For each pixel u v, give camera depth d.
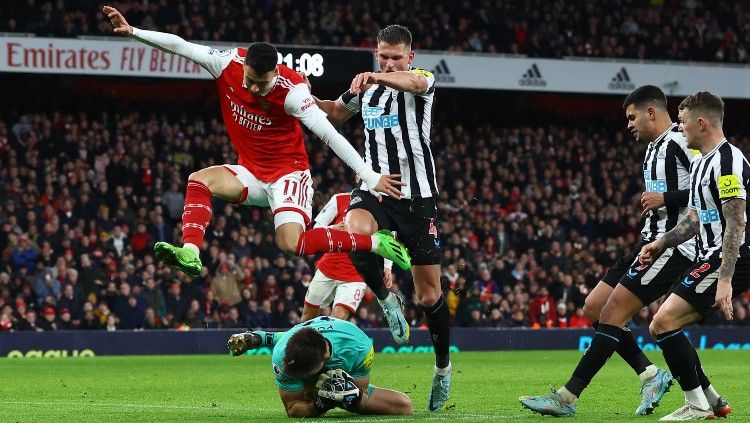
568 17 27.67
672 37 28.08
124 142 23.88
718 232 7.29
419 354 19.69
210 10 24.30
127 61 22.94
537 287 22.83
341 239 7.73
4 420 7.65
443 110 29.27
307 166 7.88
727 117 31.05
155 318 19.89
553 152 27.72
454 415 7.78
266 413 8.17
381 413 7.66
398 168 8.24
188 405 9.31
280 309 20.64
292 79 7.52
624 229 25.92
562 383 12.32
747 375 13.66
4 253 19.89
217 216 22.25
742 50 28.34
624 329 8.21
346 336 7.38
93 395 10.60
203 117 27.16
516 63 25.88
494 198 25.56
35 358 18.08
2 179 22.52
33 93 25.80
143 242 21.27
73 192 22.20
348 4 26.20
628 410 8.74
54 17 22.86
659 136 8.35
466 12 26.94
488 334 21.48
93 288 19.73
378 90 8.27
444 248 22.59
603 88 26.45
